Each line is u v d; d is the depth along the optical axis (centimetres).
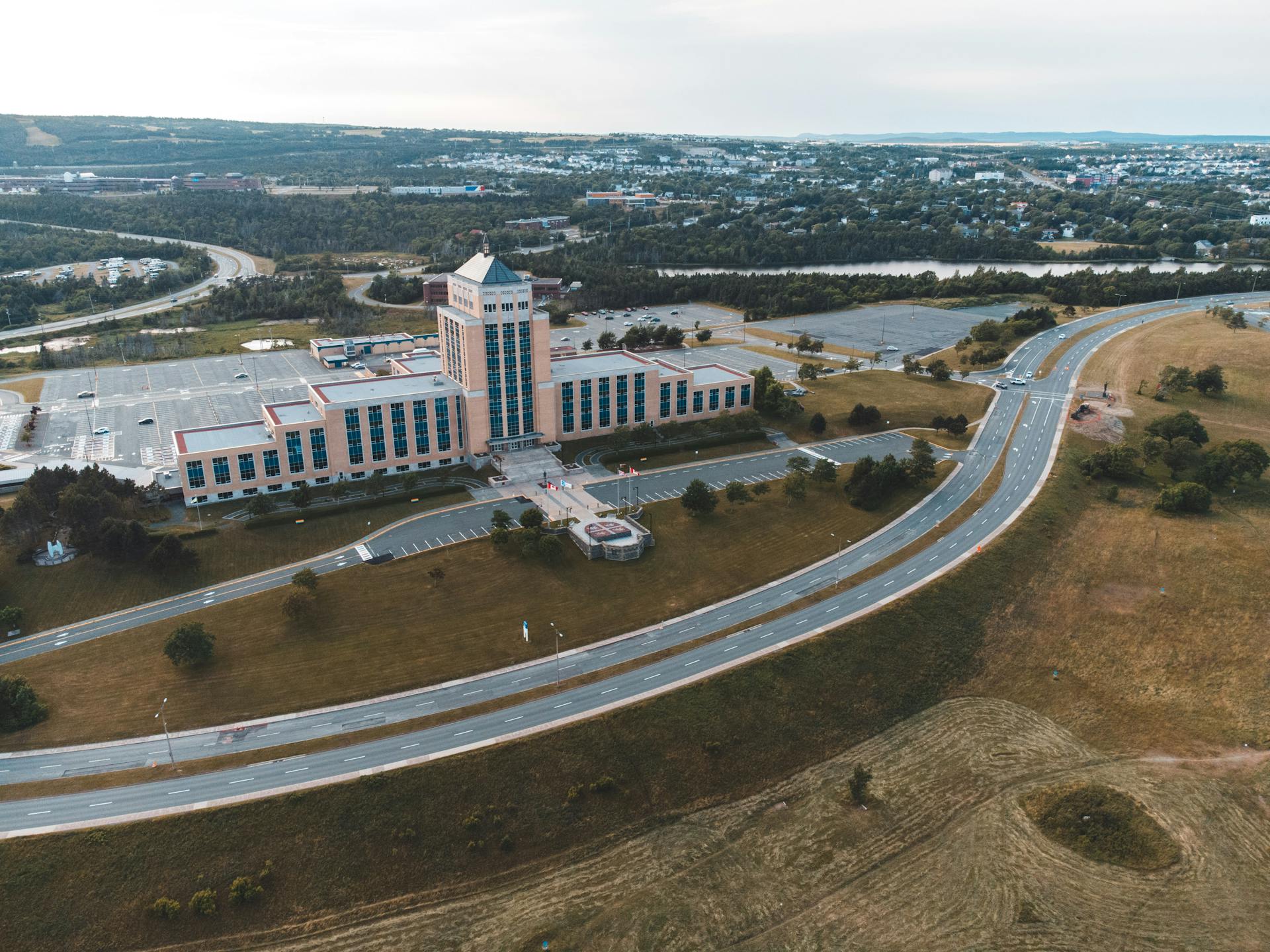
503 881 10088
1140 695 13225
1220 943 9400
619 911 9744
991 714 12900
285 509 17712
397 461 19662
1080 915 9738
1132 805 11194
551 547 15650
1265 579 15638
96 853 9931
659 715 12100
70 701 12300
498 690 12588
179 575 15300
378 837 10325
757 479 19862
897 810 11194
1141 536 17412
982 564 16112
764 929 9594
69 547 15838
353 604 14538
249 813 10394
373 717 12019
